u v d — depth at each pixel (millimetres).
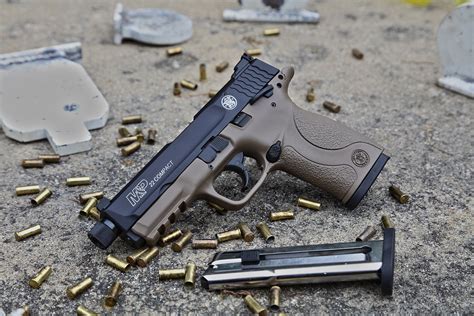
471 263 581
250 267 556
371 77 802
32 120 705
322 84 790
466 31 751
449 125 729
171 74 804
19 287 568
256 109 601
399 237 601
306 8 936
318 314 545
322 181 606
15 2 941
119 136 710
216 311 549
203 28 890
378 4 950
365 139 608
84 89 745
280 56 835
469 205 631
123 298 558
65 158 684
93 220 619
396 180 655
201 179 578
